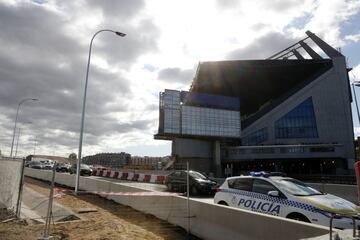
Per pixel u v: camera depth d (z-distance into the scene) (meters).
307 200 7.38
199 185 18.84
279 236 5.81
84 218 9.98
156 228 8.82
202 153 71.44
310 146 70.50
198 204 8.23
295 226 5.56
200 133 68.38
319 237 4.71
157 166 60.38
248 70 86.12
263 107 90.31
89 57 22.77
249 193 9.02
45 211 12.51
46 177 29.66
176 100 66.94
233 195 9.52
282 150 71.19
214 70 86.56
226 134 71.69
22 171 10.25
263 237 6.15
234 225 6.91
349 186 14.11
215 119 71.06
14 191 9.95
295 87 82.31
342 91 77.94
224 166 78.06
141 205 11.66
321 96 79.00
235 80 90.31
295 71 86.69
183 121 66.62
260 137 80.19
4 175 9.89
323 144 70.31
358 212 6.99
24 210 12.82
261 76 89.06
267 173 9.35
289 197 7.79
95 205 13.58
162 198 10.27
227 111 73.25
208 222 7.71
